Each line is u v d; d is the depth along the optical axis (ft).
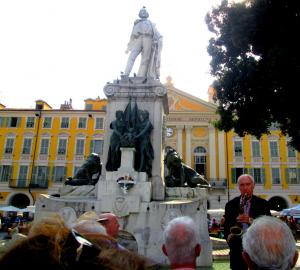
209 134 135.85
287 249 5.74
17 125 134.41
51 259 3.70
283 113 42.14
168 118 138.72
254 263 5.93
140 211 25.44
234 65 46.24
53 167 130.21
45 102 139.74
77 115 134.31
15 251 3.75
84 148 131.44
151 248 24.58
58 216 4.51
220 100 48.57
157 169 29.45
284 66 35.47
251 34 38.58
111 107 31.86
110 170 29.14
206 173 133.49
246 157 132.98
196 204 25.38
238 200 13.58
